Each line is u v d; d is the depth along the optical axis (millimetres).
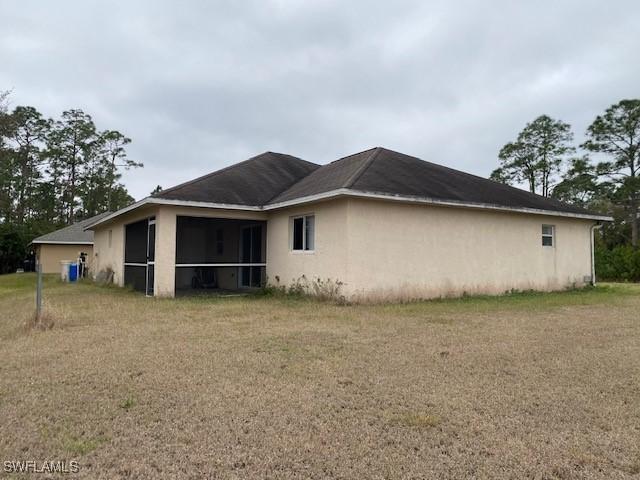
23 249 32562
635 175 30062
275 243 13461
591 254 16266
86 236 30266
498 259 13500
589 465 2848
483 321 8273
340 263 10891
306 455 2943
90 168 49344
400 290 11453
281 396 4035
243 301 11391
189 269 18359
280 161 17516
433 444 3119
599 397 4074
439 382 4469
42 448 3039
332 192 10484
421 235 11953
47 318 7457
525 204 14125
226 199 12805
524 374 4766
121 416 3572
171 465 2812
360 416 3600
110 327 7402
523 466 2816
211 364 5055
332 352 5684
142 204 12039
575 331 7281
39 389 4211
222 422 3459
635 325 7926
